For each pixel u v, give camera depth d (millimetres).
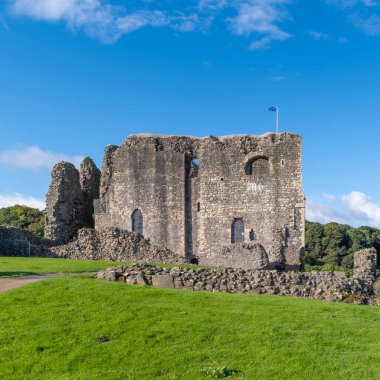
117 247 43000
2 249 42531
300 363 15492
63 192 51844
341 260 99000
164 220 52906
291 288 24594
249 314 19281
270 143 50594
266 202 50125
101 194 55875
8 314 19469
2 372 15406
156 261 42531
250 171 51281
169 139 53781
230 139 51844
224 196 51406
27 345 16938
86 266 33312
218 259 43125
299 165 49750
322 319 19141
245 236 50406
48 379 15000
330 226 103500
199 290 24297
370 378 14641
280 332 17688
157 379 14758
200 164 52531
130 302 20469
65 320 18750
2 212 93000
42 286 23000
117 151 55062
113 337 17344
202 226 51812
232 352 16203
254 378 14719
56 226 50594
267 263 41688
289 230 49125
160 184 53250
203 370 15117
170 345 16734
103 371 15250
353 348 16609
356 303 23828
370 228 118250
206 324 18172
